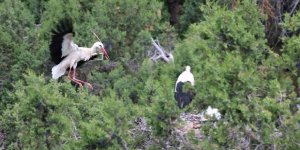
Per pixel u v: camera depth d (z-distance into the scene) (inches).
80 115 655.1
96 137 574.6
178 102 712.4
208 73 573.9
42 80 634.2
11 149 674.8
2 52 881.5
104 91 876.0
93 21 935.0
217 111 575.2
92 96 700.7
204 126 581.0
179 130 627.8
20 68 868.6
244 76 564.1
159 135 580.4
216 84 569.3
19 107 642.2
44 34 947.3
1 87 860.6
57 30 767.1
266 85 584.7
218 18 612.7
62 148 610.9
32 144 614.5
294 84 618.8
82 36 933.2
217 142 574.2
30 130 618.8
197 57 650.2
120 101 594.6
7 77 867.4
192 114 684.7
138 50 945.5
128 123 597.6
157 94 593.9
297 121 564.4
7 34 894.4
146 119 587.2
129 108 610.5
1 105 831.7
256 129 552.7
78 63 826.2
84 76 929.5
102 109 599.5
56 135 616.1
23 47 894.4
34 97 614.5
